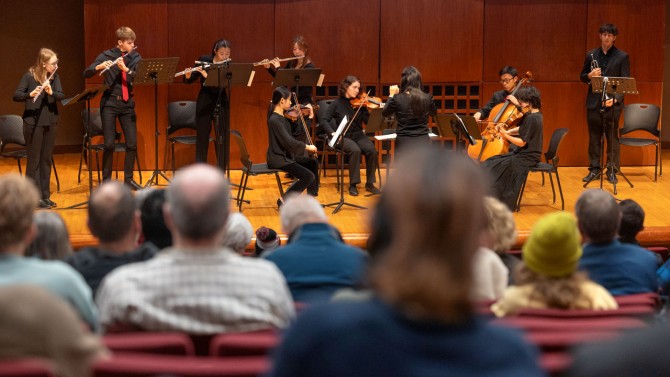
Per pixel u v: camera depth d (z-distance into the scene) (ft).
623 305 10.48
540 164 27.55
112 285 8.96
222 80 27.86
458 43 34.35
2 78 37.68
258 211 26.45
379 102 29.94
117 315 8.87
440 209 4.29
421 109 25.94
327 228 11.80
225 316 8.84
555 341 7.77
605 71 31.27
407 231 4.34
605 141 33.68
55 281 8.77
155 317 8.81
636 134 34.65
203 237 8.86
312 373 4.26
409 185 4.36
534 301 9.89
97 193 10.85
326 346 4.25
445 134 26.37
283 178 32.12
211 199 8.76
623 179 31.94
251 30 33.83
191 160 34.27
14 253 9.21
